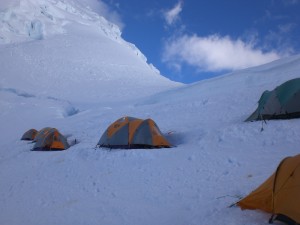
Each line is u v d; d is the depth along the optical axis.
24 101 43.75
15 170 13.19
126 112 24.91
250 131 11.07
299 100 11.47
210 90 27.11
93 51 94.69
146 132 12.51
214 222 5.46
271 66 29.75
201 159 9.67
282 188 5.00
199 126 14.40
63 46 92.00
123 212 7.01
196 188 7.54
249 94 18.95
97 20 129.75
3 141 25.81
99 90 64.44
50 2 118.50
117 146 12.71
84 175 10.30
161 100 30.44
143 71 91.06
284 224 4.83
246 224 5.09
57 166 11.97
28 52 82.25
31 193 9.59
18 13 93.12
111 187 8.83
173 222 6.05
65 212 7.56
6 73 66.94
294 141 9.48
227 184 7.32
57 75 73.38
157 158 10.69
